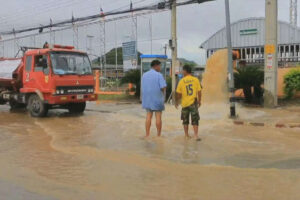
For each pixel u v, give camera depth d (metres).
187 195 5.02
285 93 17.22
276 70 15.73
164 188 5.34
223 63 18.64
